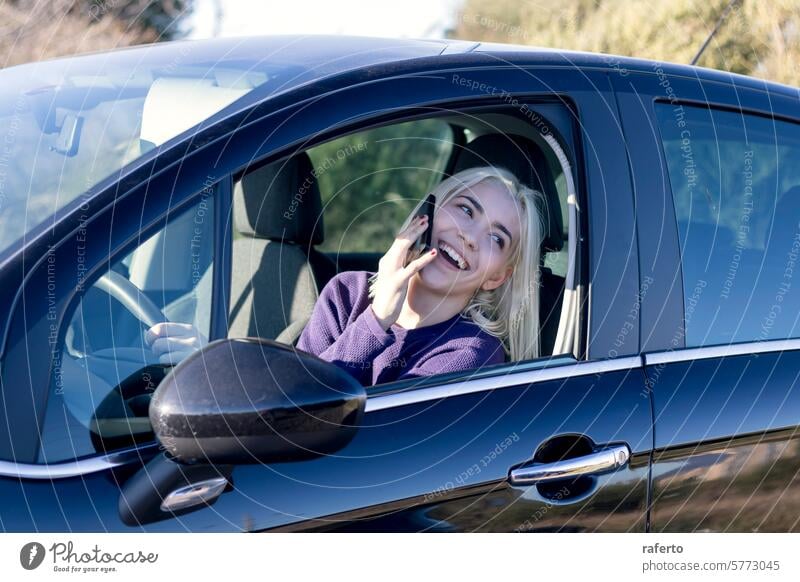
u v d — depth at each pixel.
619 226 1.96
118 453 1.54
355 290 2.22
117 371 1.61
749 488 2.04
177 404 1.40
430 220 2.08
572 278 1.94
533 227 2.08
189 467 1.55
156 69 2.12
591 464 1.84
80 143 1.89
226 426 1.41
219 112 1.84
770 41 6.46
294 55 2.07
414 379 1.82
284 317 2.34
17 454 1.46
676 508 1.96
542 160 2.10
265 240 2.31
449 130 3.02
